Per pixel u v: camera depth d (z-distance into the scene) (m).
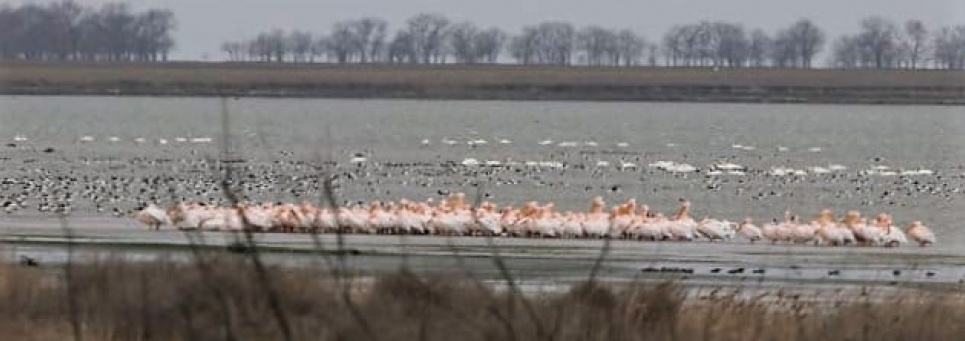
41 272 20.47
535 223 34.09
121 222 37.50
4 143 92.31
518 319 14.87
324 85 194.62
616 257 29.25
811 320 16.52
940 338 15.95
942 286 22.86
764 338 15.77
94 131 111.94
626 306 16.11
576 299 16.55
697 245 33.44
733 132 126.69
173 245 28.56
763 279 24.89
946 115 172.62
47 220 38.44
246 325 15.09
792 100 193.50
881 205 54.62
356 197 54.34
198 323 15.27
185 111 155.88
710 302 17.45
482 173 68.75
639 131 125.81
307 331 14.99
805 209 52.53
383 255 27.50
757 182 65.50
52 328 16.44
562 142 105.50
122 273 17.98
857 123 150.00
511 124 137.25
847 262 29.52
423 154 85.94
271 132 111.81
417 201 52.50
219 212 33.19
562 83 195.50
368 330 14.06
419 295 16.94
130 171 66.19
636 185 62.34
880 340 15.82
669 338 15.29
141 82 198.00
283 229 32.47
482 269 25.47
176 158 77.12
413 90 197.12
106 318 16.34
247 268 16.52
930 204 55.22
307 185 57.03
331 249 28.00
